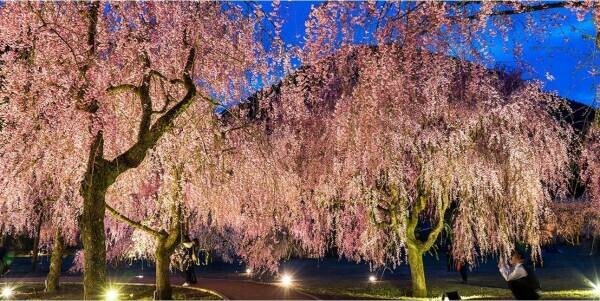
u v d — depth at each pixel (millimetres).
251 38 11859
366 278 20625
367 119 12742
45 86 8961
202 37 11164
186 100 10477
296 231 17844
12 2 8914
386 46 12109
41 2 9195
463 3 11477
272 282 18266
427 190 14531
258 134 14703
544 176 13875
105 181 9414
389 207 15062
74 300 15195
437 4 11266
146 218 15680
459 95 14273
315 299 13375
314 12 12000
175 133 12844
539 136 13891
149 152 12906
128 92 11820
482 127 13664
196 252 18047
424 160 13734
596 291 15000
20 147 9148
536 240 13992
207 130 13367
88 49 9305
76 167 10844
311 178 15828
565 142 14086
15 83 8945
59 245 18188
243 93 13031
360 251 15922
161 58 10688
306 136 16031
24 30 8984
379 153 13125
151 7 10609
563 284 17469
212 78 12531
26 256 38812
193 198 14422
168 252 14633
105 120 9562
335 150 14617
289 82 13484
